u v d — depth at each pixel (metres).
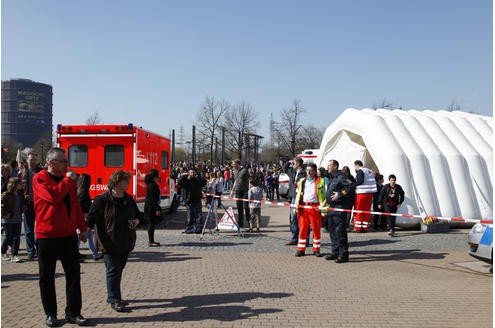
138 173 12.46
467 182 13.69
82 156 12.47
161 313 5.41
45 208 4.94
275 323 5.09
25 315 5.33
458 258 9.11
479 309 5.72
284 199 25.69
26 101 129.62
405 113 16.23
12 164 10.20
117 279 5.54
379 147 13.73
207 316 5.31
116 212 5.45
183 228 13.22
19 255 8.90
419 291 6.58
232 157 42.38
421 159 13.52
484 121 16.14
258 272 7.66
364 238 11.66
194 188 11.98
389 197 12.02
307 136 50.59
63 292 6.36
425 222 12.65
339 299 6.09
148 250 9.59
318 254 9.18
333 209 8.77
